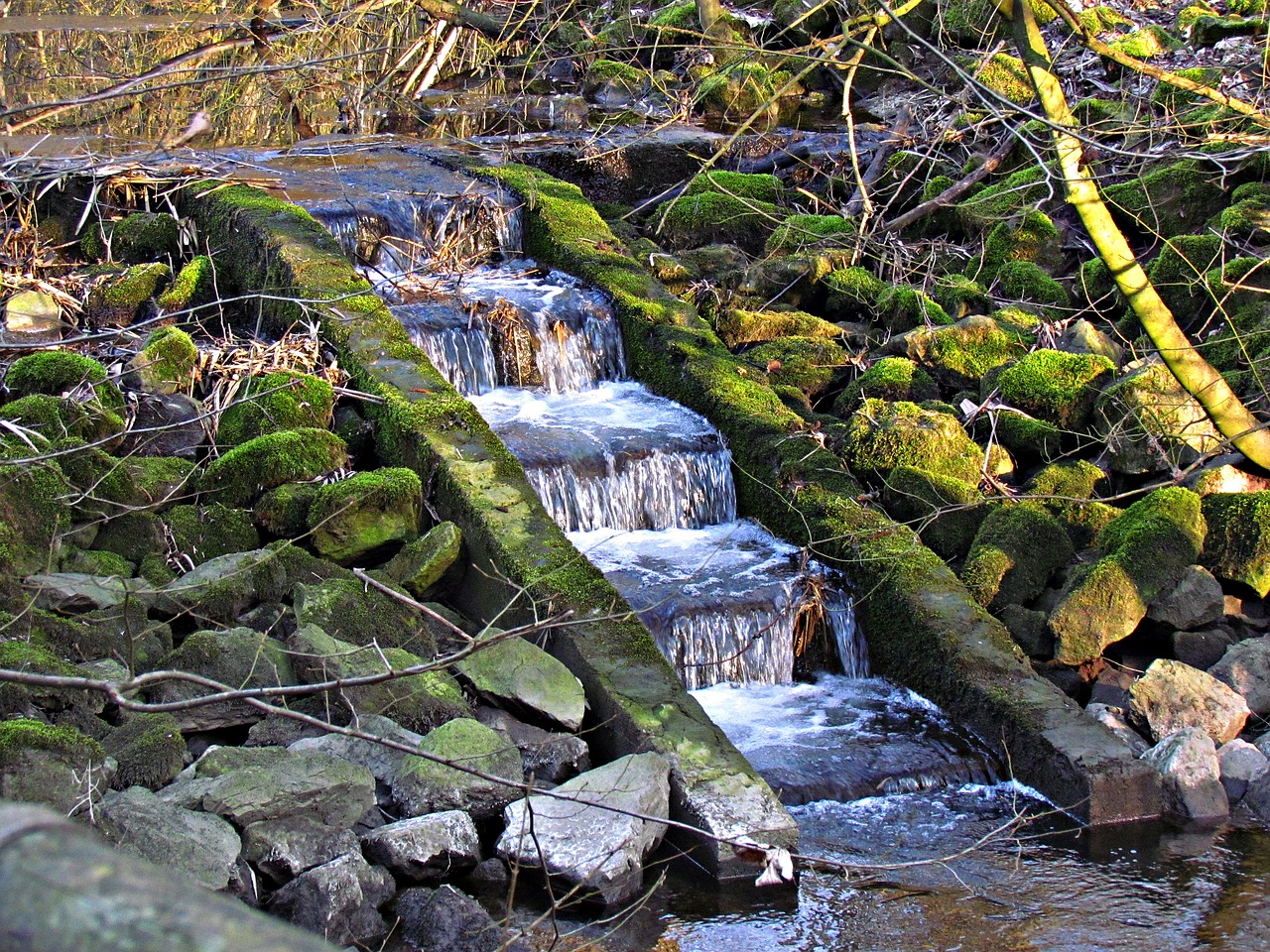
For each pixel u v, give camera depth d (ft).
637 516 29.76
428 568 24.85
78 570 23.45
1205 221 36.86
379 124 45.16
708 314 36.29
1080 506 29.04
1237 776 22.98
